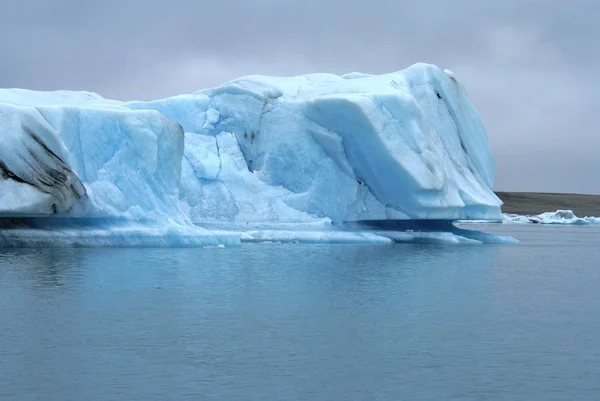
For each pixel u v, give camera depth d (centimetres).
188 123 3884
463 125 4059
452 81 4053
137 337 1397
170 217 3209
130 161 3128
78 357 1248
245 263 2603
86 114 3036
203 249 3116
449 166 3891
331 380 1151
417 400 1072
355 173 3800
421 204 3684
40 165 2839
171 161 3262
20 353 1268
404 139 3681
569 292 2095
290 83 4081
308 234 3594
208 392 1084
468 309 1759
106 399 1047
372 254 3078
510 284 2252
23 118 2872
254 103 3881
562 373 1211
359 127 3631
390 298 1897
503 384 1150
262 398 1065
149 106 3884
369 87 3866
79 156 3002
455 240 3947
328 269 2481
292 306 1747
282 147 3797
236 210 3694
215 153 3806
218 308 1703
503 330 1523
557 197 11294
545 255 3425
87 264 2420
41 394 1061
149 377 1147
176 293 1906
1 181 2762
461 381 1160
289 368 1209
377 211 3822
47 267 2314
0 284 1973
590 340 1441
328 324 1545
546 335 1483
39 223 2959
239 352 1301
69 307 1672
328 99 3669
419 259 2914
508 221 8481
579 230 6744
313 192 3759
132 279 2128
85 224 3022
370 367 1225
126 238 3050
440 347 1366
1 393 1064
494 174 4138
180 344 1349
